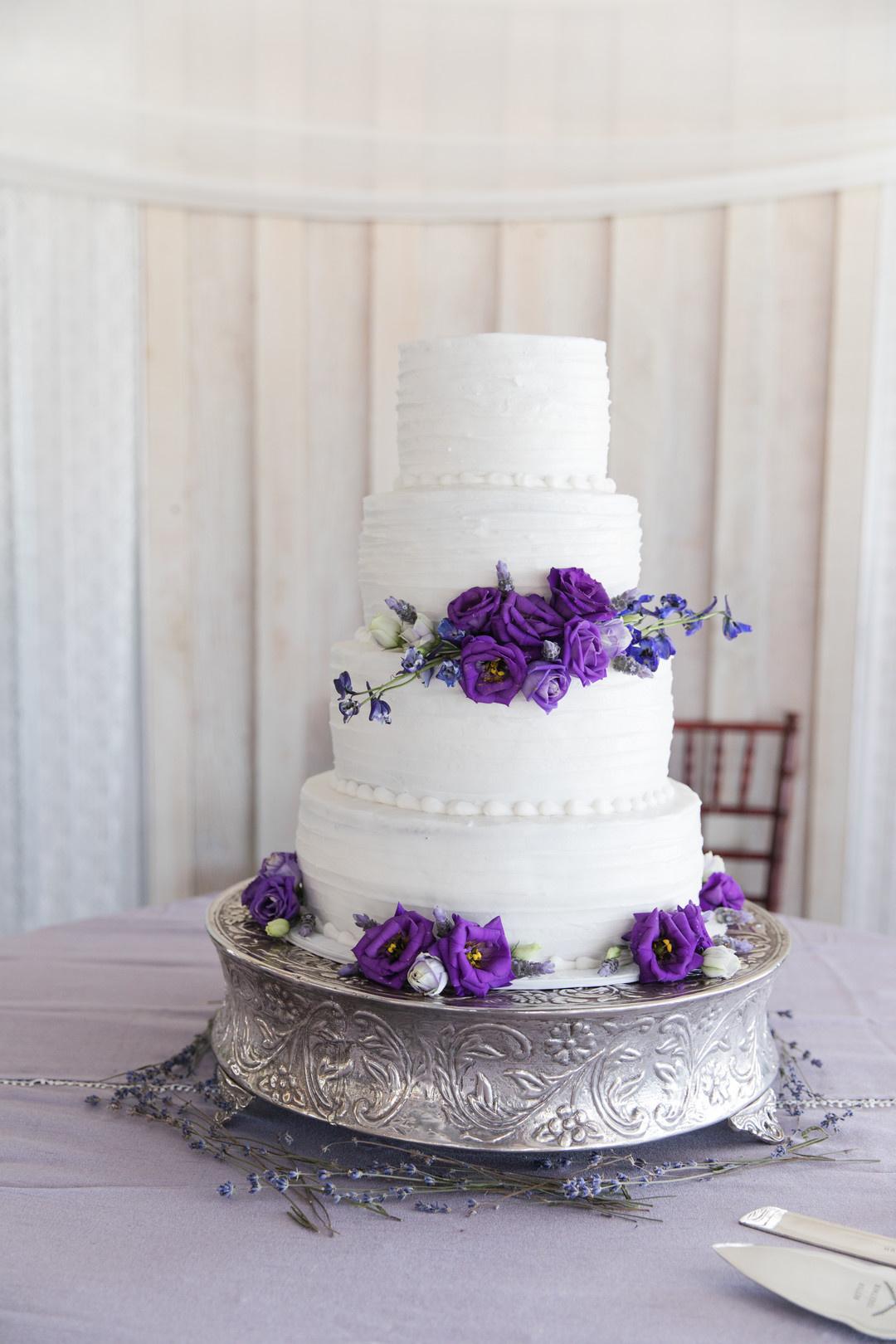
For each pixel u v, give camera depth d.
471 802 1.85
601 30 3.39
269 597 4.22
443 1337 1.35
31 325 3.92
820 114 3.65
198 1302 1.41
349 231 4.14
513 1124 1.67
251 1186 1.66
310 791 2.03
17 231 3.87
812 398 3.99
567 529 1.88
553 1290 1.45
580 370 1.96
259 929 2.03
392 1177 1.71
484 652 1.77
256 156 3.88
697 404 4.09
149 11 3.31
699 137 3.79
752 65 3.48
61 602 4.07
